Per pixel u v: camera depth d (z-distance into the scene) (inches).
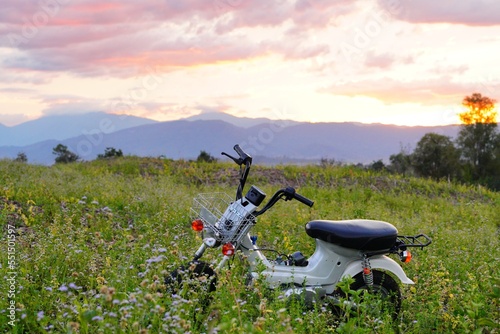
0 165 637.3
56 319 191.8
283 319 180.2
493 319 218.4
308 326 201.8
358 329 189.6
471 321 214.1
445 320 221.8
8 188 457.7
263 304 193.5
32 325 199.3
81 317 173.0
